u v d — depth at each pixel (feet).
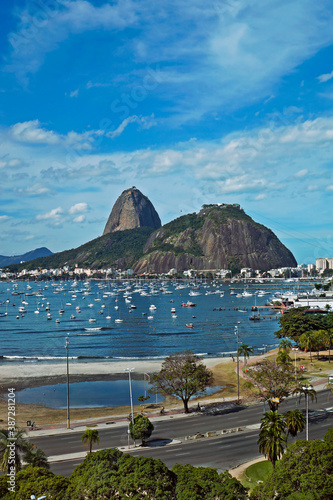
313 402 304.71
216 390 364.79
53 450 231.30
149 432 232.53
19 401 346.33
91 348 584.40
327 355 472.44
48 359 511.40
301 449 160.86
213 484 151.64
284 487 148.46
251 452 220.23
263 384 279.28
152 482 148.66
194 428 263.08
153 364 469.57
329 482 144.15
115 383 399.03
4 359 514.27
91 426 275.39
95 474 154.51
